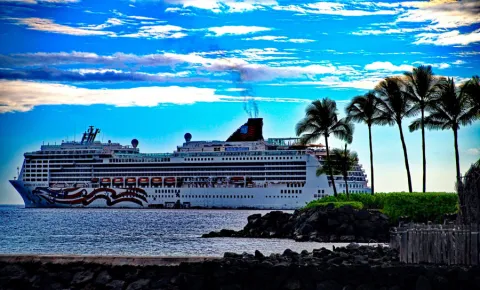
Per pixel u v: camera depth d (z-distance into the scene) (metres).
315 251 45.25
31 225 140.62
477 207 45.94
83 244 87.62
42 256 39.72
